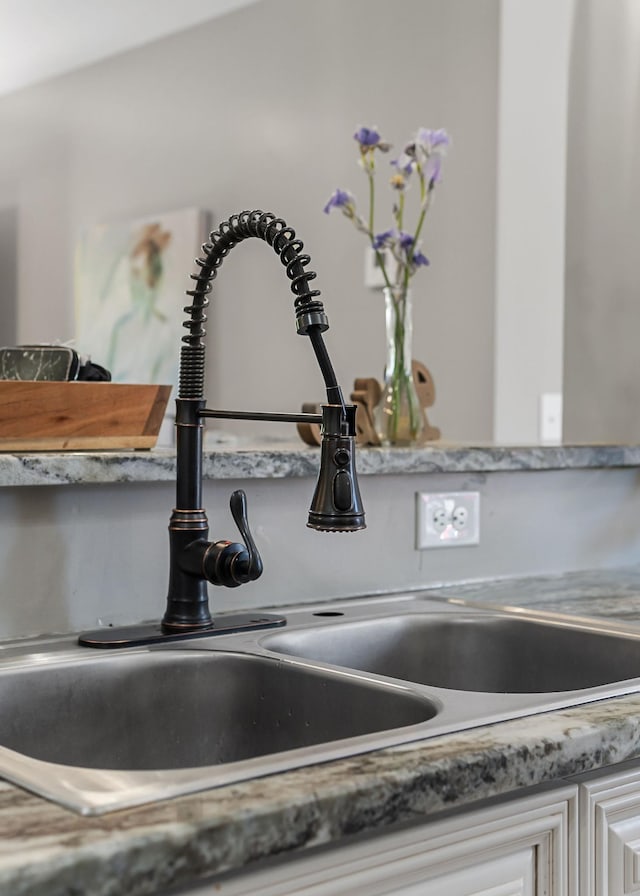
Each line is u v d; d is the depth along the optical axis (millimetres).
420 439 1745
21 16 4164
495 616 1425
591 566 1855
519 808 869
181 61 4137
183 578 1249
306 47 3674
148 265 4227
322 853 751
